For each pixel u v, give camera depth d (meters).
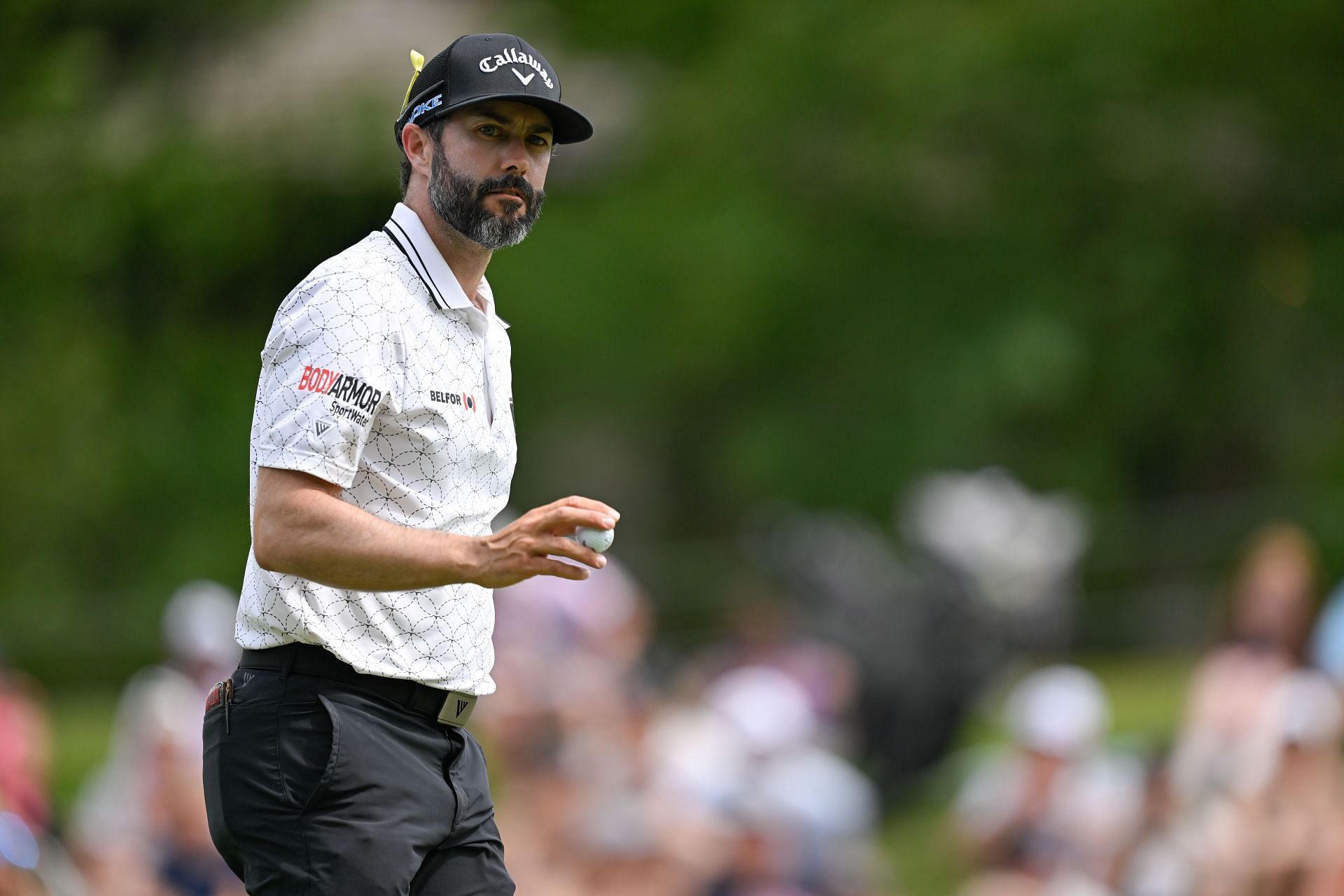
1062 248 76.06
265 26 73.94
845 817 29.98
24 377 58.16
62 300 58.28
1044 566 42.69
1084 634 55.47
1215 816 28.69
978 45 74.06
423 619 13.22
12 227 55.34
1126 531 58.47
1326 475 69.50
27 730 28.88
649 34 83.69
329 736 12.95
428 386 12.97
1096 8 73.38
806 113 76.31
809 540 42.28
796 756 30.42
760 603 39.88
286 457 12.41
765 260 76.25
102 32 60.81
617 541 80.50
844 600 40.16
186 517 68.88
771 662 38.53
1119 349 74.38
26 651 59.97
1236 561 57.84
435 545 12.23
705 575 55.56
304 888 12.80
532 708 29.39
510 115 13.21
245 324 73.44
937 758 39.84
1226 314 75.62
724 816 28.30
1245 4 72.38
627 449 82.19
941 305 76.69
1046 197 75.75
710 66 80.69
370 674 13.05
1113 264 74.56
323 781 12.80
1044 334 72.81
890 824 38.22
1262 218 75.94
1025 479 73.19
